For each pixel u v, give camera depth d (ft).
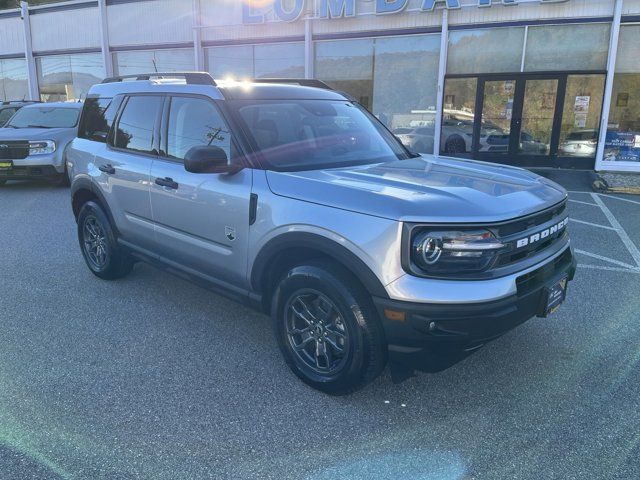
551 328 13.53
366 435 9.35
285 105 13.00
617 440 9.15
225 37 54.70
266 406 10.19
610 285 16.67
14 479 8.17
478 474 8.36
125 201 14.85
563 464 8.56
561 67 41.09
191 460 8.66
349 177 10.64
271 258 10.84
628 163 40.88
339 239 9.40
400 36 45.91
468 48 43.47
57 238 22.49
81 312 14.66
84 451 8.86
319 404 10.27
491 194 9.80
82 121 17.57
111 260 16.37
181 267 13.50
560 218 10.86
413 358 9.24
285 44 51.70
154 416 9.84
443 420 9.78
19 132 34.45
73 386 10.85
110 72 65.10
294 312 10.79
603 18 39.04
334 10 47.24
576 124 41.57
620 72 39.81
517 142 43.45
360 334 9.46
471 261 8.91
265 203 10.69
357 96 49.11
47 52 71.51
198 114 12.68
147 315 14.48
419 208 8.93
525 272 9.41
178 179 12.76
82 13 65.92
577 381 11.06
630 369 11.53
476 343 9.08
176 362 11.89
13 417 9.78
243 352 12.39
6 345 12.67
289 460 8.68
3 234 23.20
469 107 44.55
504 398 10.47
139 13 60.70
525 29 41.27
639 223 25.34
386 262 8.92
